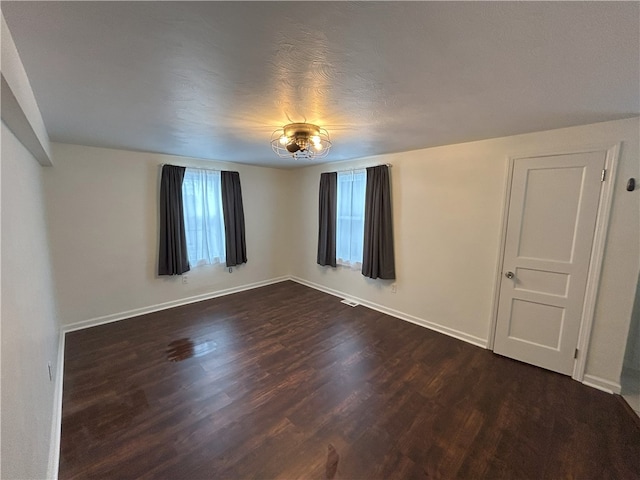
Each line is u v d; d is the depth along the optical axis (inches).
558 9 37.3
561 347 99.3
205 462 64.7
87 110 77.9
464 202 121.2
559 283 98.6
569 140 93.8
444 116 83.5
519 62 51.8
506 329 111.2
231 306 163.3
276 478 61.2
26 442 46.8
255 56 50.3
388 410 81.6
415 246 140.0
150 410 80.7
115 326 135.2
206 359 107.5
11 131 56.9
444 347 118.7
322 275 193.8
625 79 57.7
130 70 55.2
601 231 89.4
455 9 37.7
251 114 81.7
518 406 83.4
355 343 121.3
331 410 81.4
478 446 69.4
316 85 62.5
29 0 34.8
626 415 80.0
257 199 196.9
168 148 133.4
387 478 61.4
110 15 38.6
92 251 133.8
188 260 163.9
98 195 133.6
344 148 132.3
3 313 40.8
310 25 41.5
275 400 85.4
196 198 165.6
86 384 92.1
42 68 53.3
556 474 62.5
